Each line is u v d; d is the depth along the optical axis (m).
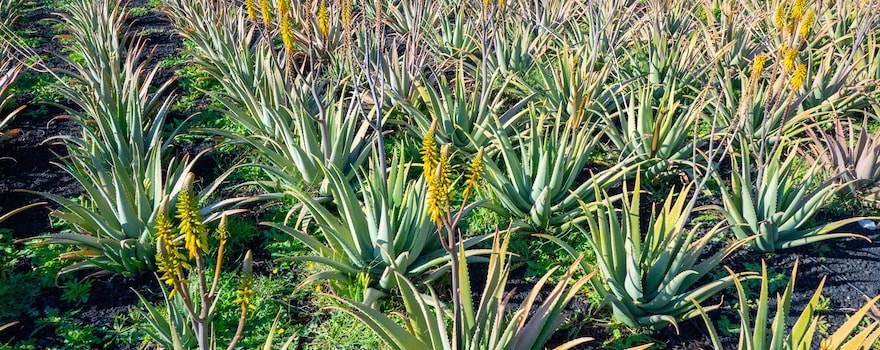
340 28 7.91
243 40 7.43
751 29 7.21
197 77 7.68
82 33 8.07
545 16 7.97
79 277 4.49
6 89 6.47
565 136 4.71
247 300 2.40
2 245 4.79
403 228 4.18
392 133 6.38
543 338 3.50
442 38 8.04
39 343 3.97
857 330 4.02
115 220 4.57
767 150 5.87
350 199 4.11
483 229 4.97
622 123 5.67
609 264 3.89
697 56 6.90
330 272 4.13
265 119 5.96
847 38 7.59
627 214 4.01
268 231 4.97
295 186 5.25
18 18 9.56
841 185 4.46
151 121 6.61
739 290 3.12
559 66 6.41
